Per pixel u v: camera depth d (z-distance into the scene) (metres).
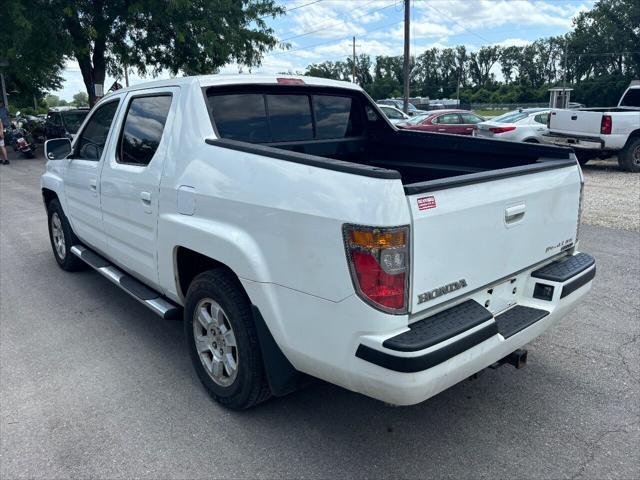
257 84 3.75
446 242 2.52
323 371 2.65
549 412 3.27
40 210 9.73
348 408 3.34
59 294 5.36
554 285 3.10
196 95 3.43
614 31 74.44
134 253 4.06
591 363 3.84
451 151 4.27
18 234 7.89
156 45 21.77
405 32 28.19
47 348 4.18
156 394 3.51
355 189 2.37
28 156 19.53
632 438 3.00
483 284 2.80
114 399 3.45
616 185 11.18
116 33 21.14
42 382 3.66
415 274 2.41
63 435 3.08
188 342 3.49
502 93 106.56
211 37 20.64
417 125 17.03
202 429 3.13
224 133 3.57
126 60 21.83
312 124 4.22
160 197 3.51
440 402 3.40
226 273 3.11
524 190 2.94
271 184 2.72
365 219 2.31
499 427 3.12
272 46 23.66
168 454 2.91
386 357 2.33
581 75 89.31
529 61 111.69
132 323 4.65
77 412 3.31
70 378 3.72
